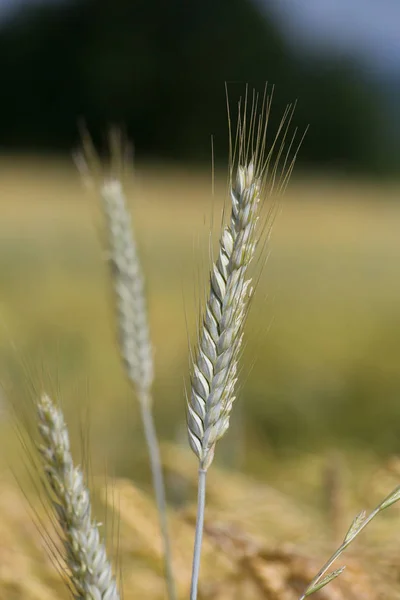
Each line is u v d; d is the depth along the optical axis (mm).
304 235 22812
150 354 2338
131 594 2666
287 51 73125
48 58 70188
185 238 20219
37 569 2896
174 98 70188
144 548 2779
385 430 6688
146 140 71000
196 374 1308
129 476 4539
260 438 6270
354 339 9711
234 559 2357
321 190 45125
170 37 71312
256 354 1483
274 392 7191
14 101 70625
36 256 15969
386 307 12070
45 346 8164
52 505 1409
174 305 10805
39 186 35656
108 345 8859
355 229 25641
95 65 69750
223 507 3412
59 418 1373
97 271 14875
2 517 3053
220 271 1269
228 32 72188
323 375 8016
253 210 1247
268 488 3861
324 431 6680
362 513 1356
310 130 71375
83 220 23266
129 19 71438
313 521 3268
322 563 2281
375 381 7812
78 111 70188
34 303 11297
